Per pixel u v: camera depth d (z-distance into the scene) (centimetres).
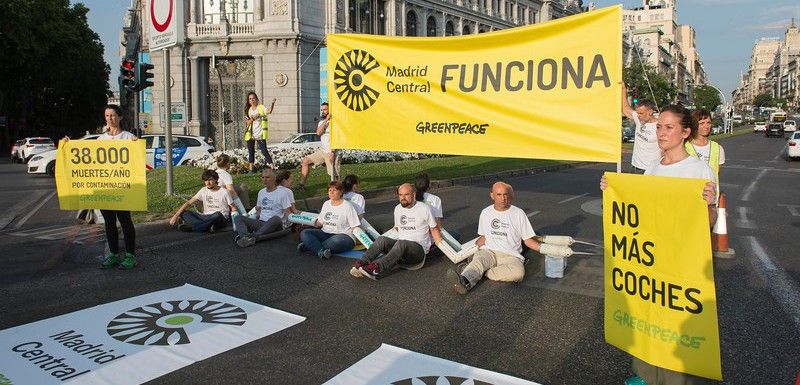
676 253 310
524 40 635
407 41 731
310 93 4028
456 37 688
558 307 544
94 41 5534
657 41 11656
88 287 600
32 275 646
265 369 406
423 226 679
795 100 16150
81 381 384
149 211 998
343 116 797
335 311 532
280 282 624
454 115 695
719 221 754
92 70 5569
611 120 581
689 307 306
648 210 323
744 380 393
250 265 696
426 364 415
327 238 762
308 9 3978
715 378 300
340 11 4194
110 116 666
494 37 656
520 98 641
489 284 618
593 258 737
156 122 4003
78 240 833
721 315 523
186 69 3997
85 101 5738
